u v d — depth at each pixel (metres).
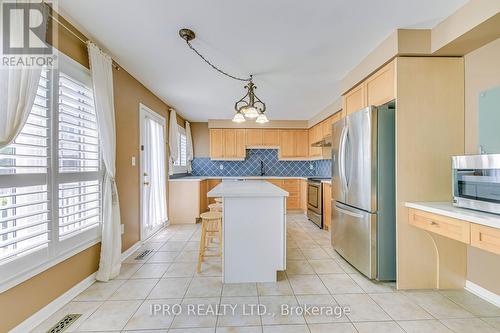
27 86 1.43
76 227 1.99
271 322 1.67
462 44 1.88
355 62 2.60
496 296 1.88
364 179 2.31
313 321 1.68
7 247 1.45
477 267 2.03
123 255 2.77
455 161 1.78
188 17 1.80
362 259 2.35
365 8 1.72
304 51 2.35
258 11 1.73
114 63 2.55
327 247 3.24
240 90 3.52
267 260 2.28
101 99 2.15
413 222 2.04
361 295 2.02
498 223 1.35
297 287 2.16
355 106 2.80
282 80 3.13
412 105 2.09
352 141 2.51
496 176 1.49
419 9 1.74
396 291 2.09
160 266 2.59
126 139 2.81
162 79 3.07
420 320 1.69
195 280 2.28
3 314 1.40
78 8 1.69
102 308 1.81
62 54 1.82
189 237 3.65
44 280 1.67
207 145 6.12
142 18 1.82
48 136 1.71
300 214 5.55
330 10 1.73
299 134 5.92
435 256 2.13
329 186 4.01
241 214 2.27
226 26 1.92
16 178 1.47
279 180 5.74
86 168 2.11
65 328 1.59
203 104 4.31
